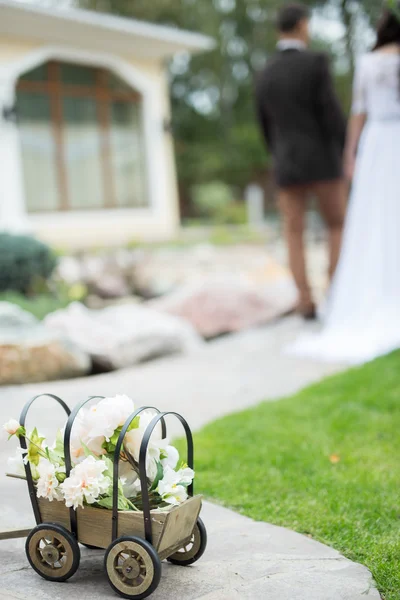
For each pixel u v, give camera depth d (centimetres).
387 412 344
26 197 1162
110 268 827
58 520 191
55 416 363
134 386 434
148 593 174
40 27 1073
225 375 457
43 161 1180
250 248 1189
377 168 484
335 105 539
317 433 318
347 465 280
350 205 502
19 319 499
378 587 186
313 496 251
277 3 2473
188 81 2639
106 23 1106
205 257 1035
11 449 308
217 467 282
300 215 583
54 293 752
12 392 420
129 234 1309
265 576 191
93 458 182
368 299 494
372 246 490
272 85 554
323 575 192
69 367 470
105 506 182
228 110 2620
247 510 241
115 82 1281
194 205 2438
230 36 2569
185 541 189
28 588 185
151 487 188
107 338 512
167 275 884
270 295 693
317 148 552
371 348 474
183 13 2444
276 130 571
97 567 198
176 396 405
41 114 1170
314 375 443
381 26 469
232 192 2559
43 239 1145
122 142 1306
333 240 578
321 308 664
